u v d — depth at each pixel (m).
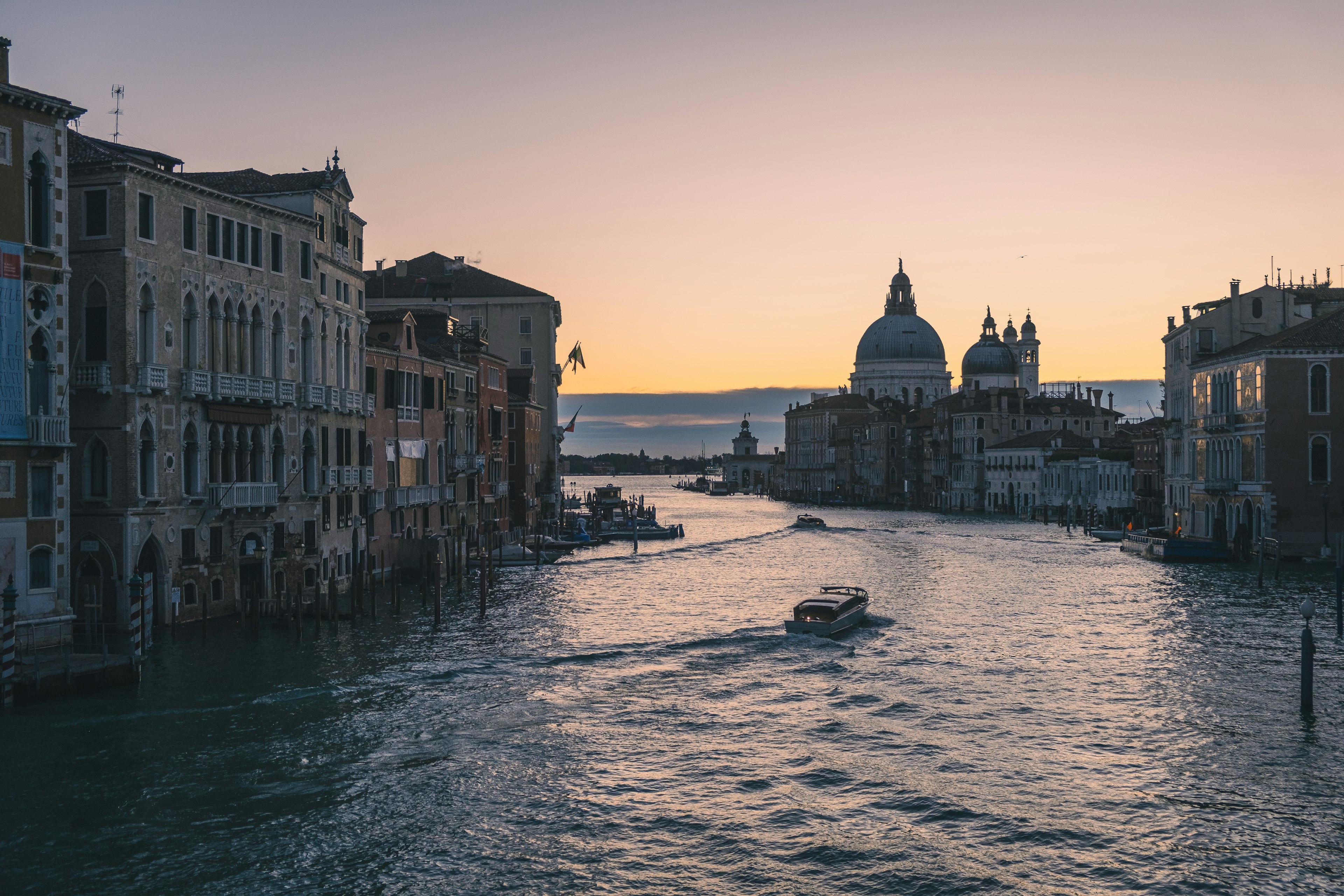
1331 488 72.62
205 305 44.62
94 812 24.72
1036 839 23.94
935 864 22.72
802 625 47.00
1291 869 22.50
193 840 23.44
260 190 52.25
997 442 167.12
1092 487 131.12
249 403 46.78
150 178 41.53
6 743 28.97
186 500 43.41
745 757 29.27
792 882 21.98
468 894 21.38
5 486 34.66
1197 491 85.88
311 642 43.03
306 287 51.75
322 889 21.45
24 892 21.08
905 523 143.12
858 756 29.42
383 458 61.59
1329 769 28.34
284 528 49.66
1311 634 33.53
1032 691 36.78
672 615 54.00
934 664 41.16
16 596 31.61
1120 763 28.94
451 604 56.22
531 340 115.75
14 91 34.56
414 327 66.25
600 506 142.62
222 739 29.91
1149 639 46.19
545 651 42.66
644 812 25.41
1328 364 72.38
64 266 36.78
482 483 81.62
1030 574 73.50
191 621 43.91
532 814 25.22
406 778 27.34
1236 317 86.62
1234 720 32.97
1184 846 23.58
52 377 36.38
